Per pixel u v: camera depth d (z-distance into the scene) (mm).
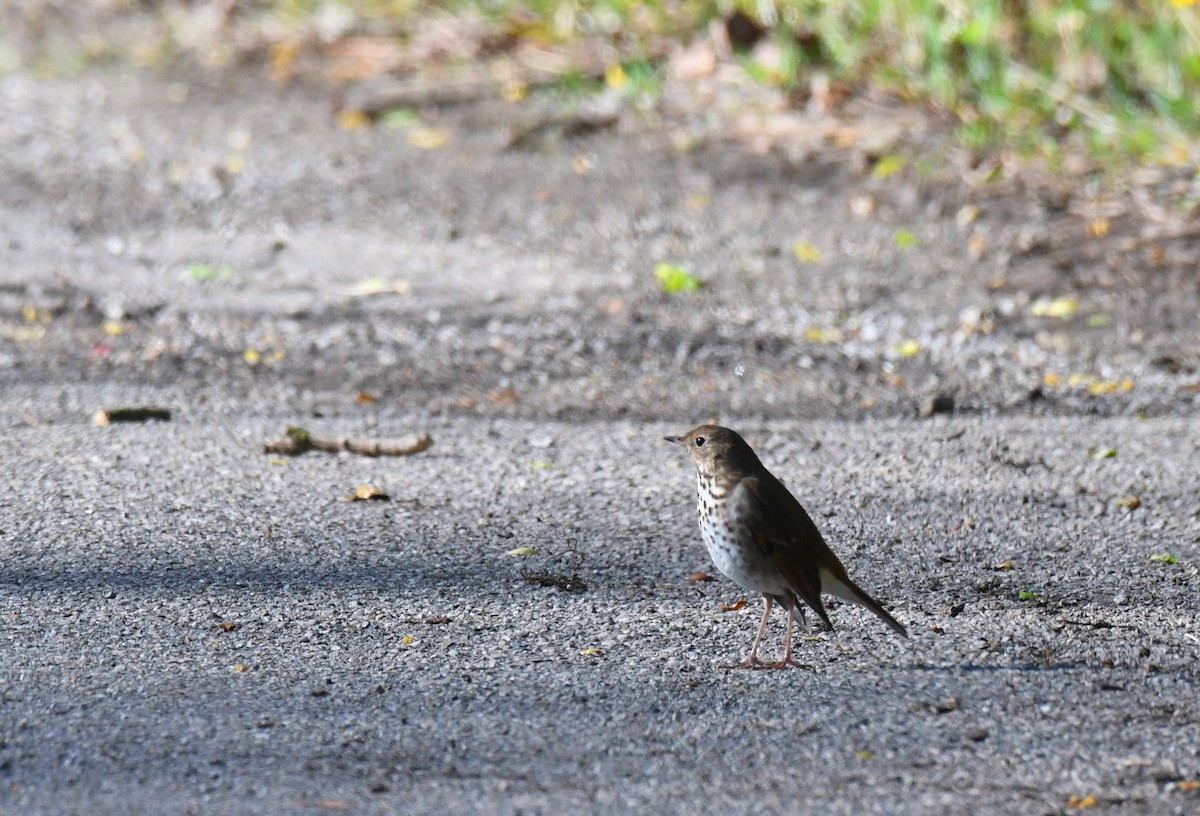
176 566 9141
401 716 7230
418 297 14828
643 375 13195
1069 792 6578
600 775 6660
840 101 19203
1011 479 10961
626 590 9023
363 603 8695
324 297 14844
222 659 7867
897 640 8328
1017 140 18000
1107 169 17328
